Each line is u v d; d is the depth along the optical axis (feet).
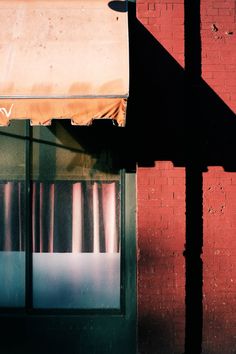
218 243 22.29
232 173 22.39
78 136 22.95
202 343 22.22
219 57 22.49
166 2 22.22
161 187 22.11
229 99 22.47
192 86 22.66
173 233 22.04
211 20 22.53
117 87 19.01
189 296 22.43
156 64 22.22
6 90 19.13
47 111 18.83
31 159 22.93
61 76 19.48
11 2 21.50
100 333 22.67
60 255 23.06
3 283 23.07
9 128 22.94
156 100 22.26
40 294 23.00
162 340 21.98
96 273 23.00
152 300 22.00
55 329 22.71
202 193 22.36
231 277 22.25
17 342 22.72
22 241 23.06
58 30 20.67
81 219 23.04
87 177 22.93
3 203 23.02
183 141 22.15
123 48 20.06
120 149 22.86
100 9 21.25
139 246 22.08
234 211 22.33
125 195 22.71
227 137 22.44
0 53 20.07
